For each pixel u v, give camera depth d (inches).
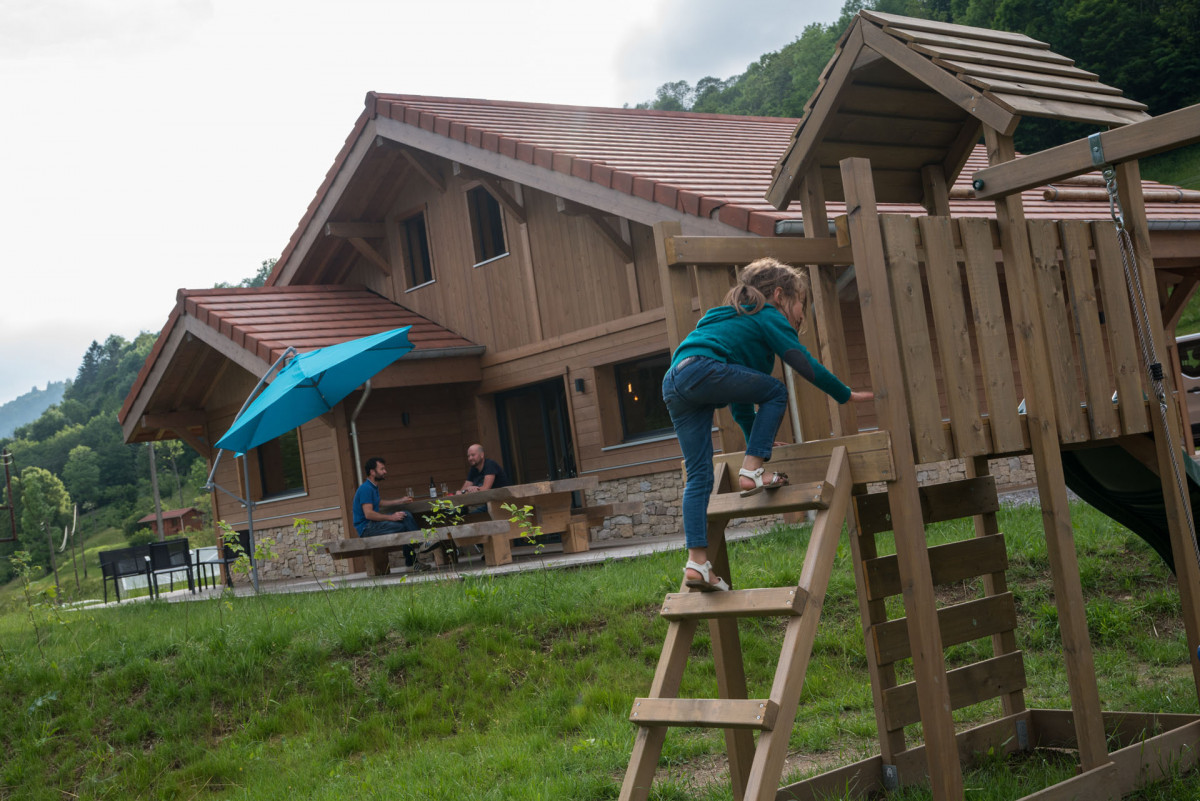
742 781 184.2
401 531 525.0
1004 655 225.0
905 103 214.7
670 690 162.6
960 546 218.8
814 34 2977.4
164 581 918.4
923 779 205.9
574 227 584.7
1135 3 1914.4
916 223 170.4
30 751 290.4
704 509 166.7
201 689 310.0
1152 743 188.9
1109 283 197.9
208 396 756.0
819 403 200.1
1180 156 1724.9
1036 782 187.8
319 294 721.0
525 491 446.0
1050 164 177.5
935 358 510.9
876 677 205.5
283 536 691.4
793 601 148.9
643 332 542.9
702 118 786.8
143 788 270.1
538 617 329.7
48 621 429.7
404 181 708.0
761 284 167.0
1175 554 194.2
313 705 297.9
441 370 634.2
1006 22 1991.9
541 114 703.7
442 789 220.2
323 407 525.3
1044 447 181.3
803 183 218.1
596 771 224.7
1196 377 553.9
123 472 4530.0
